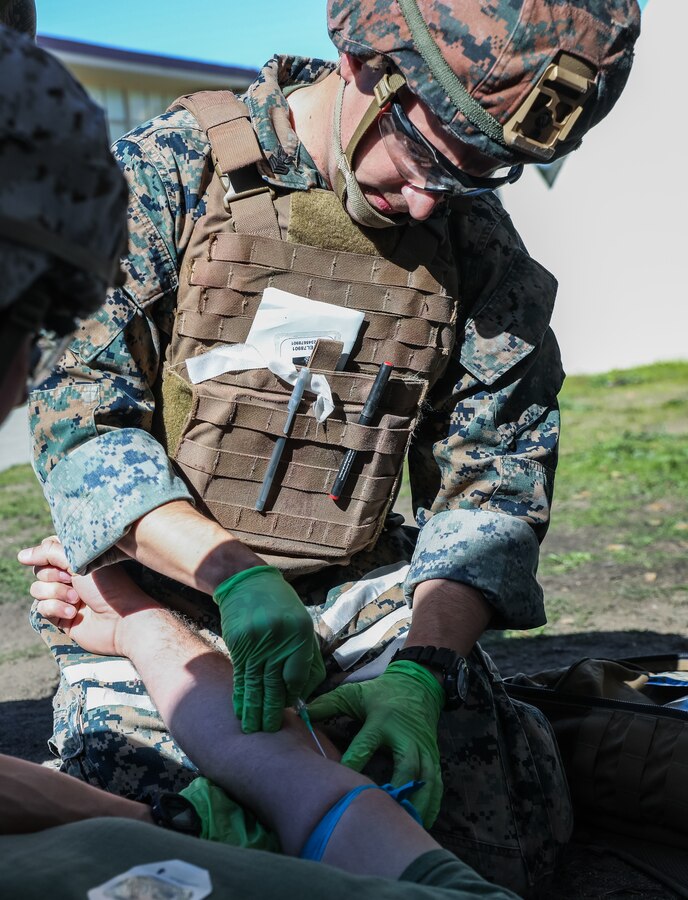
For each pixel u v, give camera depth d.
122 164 1.84
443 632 1.84
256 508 1.90
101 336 1.81
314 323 1.85
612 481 6.59
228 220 1.84
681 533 5.21
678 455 7.26
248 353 1.85
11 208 0.90
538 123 1.60
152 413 1.87
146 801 1.77
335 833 1.35
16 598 4.41
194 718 1.63
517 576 1.92
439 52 1.56
